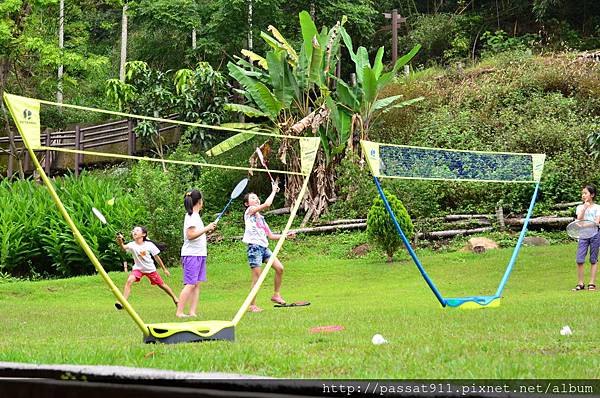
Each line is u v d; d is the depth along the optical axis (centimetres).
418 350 476
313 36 1741
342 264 1409
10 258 1563
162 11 2267
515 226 1529
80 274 1575
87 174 2114
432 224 1560
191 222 823
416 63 2797
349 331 622
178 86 2059
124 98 2075
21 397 331
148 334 568
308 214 1764
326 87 1725
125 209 1566
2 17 2012
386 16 2369
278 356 463
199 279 836
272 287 1259
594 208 1030
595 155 1538
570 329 575
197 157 1917
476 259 1333
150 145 2145
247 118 2153
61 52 2103
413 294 1059
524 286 1081
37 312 961
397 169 850
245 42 2292
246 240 909
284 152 1708
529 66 2034
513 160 938
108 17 3234
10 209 1617
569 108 1823
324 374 404
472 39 2833
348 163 1709
